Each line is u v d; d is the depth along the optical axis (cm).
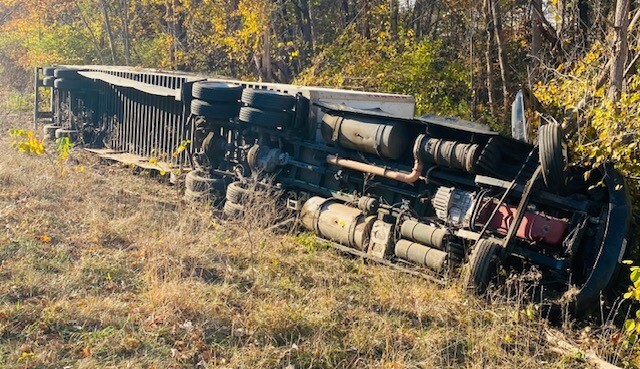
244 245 964
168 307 700
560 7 1591
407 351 667
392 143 992
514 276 789
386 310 773
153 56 3369
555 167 784
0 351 587
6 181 1250
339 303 771
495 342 691
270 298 770
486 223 858
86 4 3528
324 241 1030
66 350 608
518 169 898
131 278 800
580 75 1161
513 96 2102
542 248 834
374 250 966
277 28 2861
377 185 1028
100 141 1852
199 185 1231
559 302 764
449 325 745
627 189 798
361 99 1229
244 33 2503
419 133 1001
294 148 1159
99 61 3519
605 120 820
